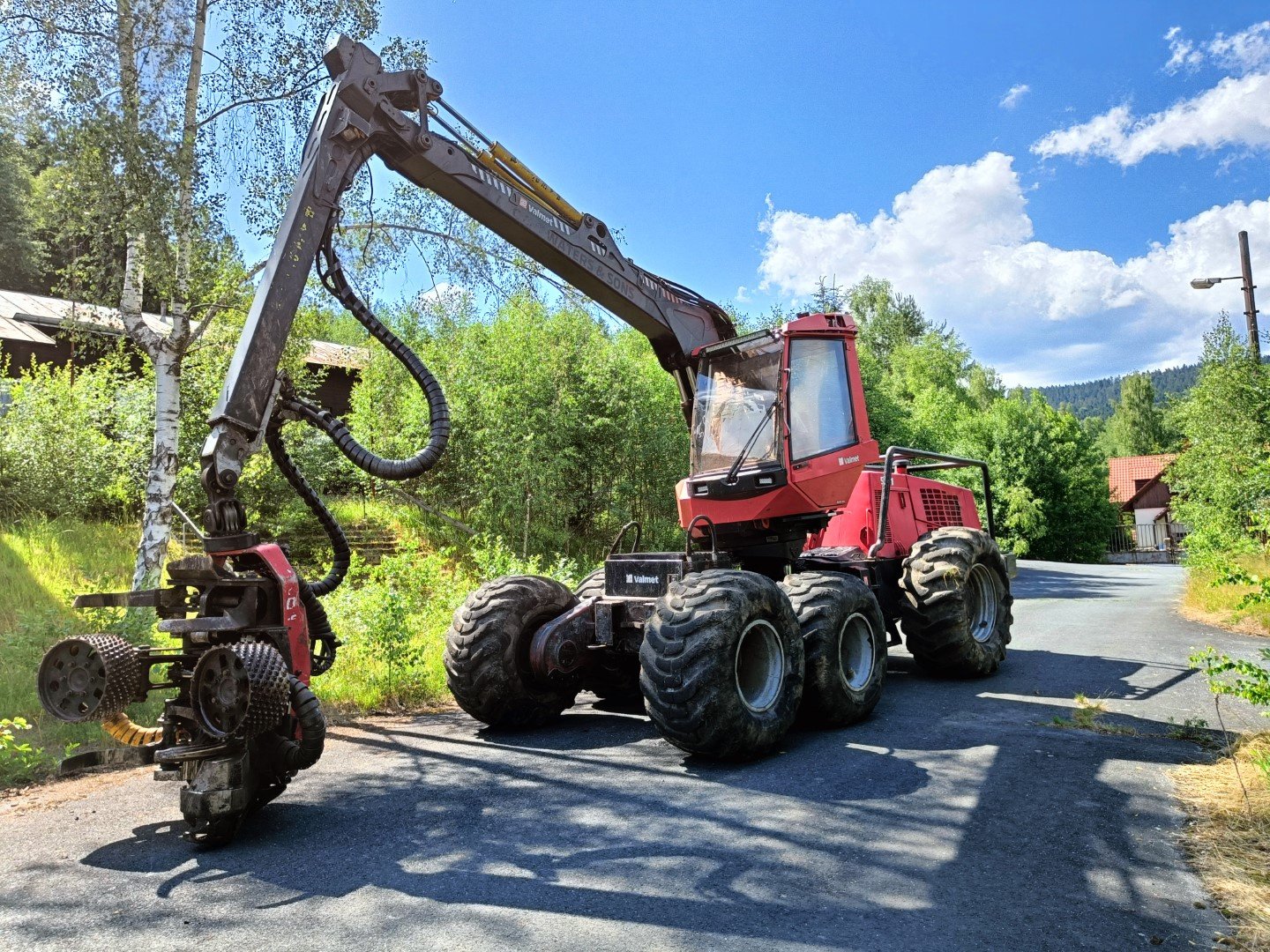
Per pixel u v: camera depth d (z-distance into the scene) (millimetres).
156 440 8539
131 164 7676
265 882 3002
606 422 14602
